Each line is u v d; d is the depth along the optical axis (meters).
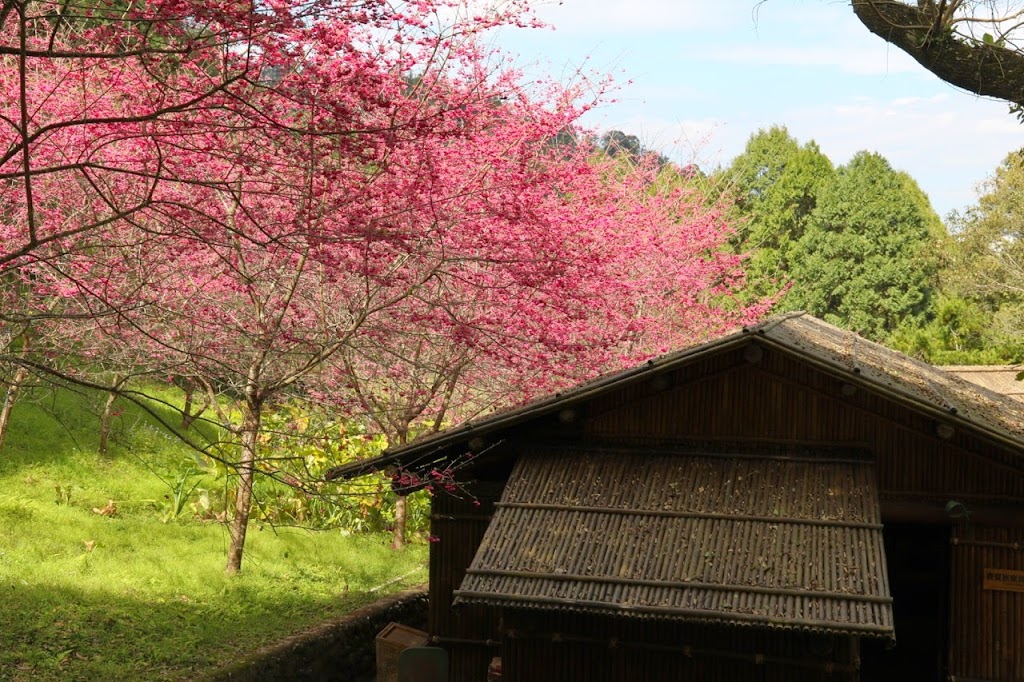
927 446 9.68
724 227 23.25
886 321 44.44
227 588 12.37
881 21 8.47
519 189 11.46
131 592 11.50
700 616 8.10
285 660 10.14
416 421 16.97
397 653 11.05
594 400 10.38
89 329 10.70
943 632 10.66
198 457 18.25
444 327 11.80
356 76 8.57
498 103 12.59
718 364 10.10
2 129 9.91
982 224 43.19
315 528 16.48
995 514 9.48
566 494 9.59
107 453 16.88
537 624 9.51
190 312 11.44
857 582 8.19
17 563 11.66
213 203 10.85
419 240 11.02
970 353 33.31
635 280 18.48
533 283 11.32
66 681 8.58
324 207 9.48
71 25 9.55
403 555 16.52
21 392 14.23
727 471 9.68
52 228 10.92
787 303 43.75
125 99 10.57
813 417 9.91
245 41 7.48
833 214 44.78
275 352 11.35
